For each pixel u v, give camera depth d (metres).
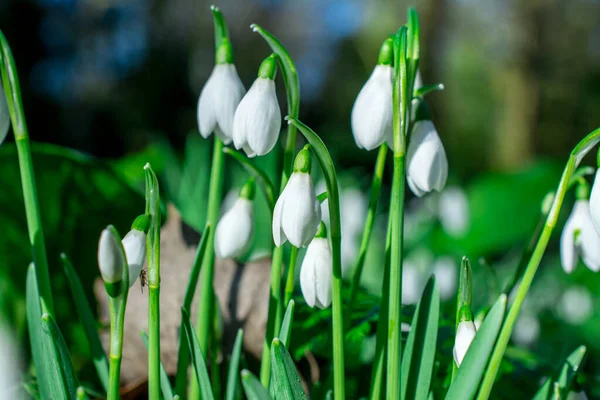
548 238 0.39
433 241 1.28
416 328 0.42
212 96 0.43
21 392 0.49
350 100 4.22
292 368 0.39
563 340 1.01
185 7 3.60
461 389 0.39
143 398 0.51
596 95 3.75
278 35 4.38
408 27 0.41
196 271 0.43
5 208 0.55
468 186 1.57
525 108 3.57
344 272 0.97
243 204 0.45
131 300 0.51
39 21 2.88
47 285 0.43
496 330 0.39
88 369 0.55
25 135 0.42
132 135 3.16
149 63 3.34
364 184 1.31
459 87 3.65
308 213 0.39
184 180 0.76
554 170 1.42
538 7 3.56
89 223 0.57
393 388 0.41
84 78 3.12
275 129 0.41
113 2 3.23
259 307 0.51
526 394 0.51
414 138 0.42
